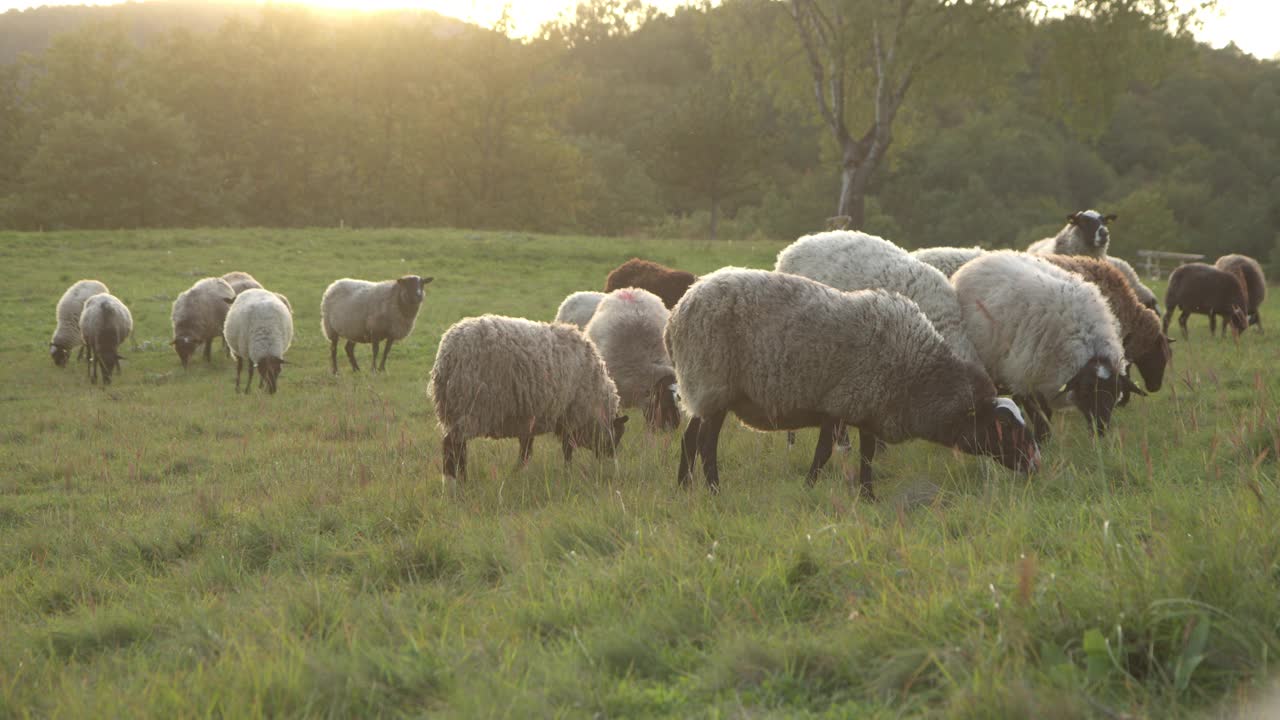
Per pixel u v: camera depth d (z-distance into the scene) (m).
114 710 3.17
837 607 3.66
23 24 198.62
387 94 69.00
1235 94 90.62
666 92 118.44
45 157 57.41
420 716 3.03
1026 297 7.21
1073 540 4.02
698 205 81.94
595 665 3.25
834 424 6.34
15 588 5.44
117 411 12.47
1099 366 6.93
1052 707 2.49
